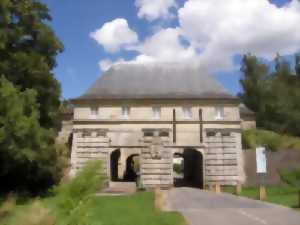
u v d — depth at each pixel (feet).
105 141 140.15
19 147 84.94
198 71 168.35
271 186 122.42
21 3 98.78
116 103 156.87
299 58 269.85
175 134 154.61
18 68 96.22
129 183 138.72
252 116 192.85
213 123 155.02
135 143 146.51
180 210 67.62
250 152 135.85
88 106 156.66
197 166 144.87
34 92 90.27
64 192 22.74
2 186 99.81
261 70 264.11
